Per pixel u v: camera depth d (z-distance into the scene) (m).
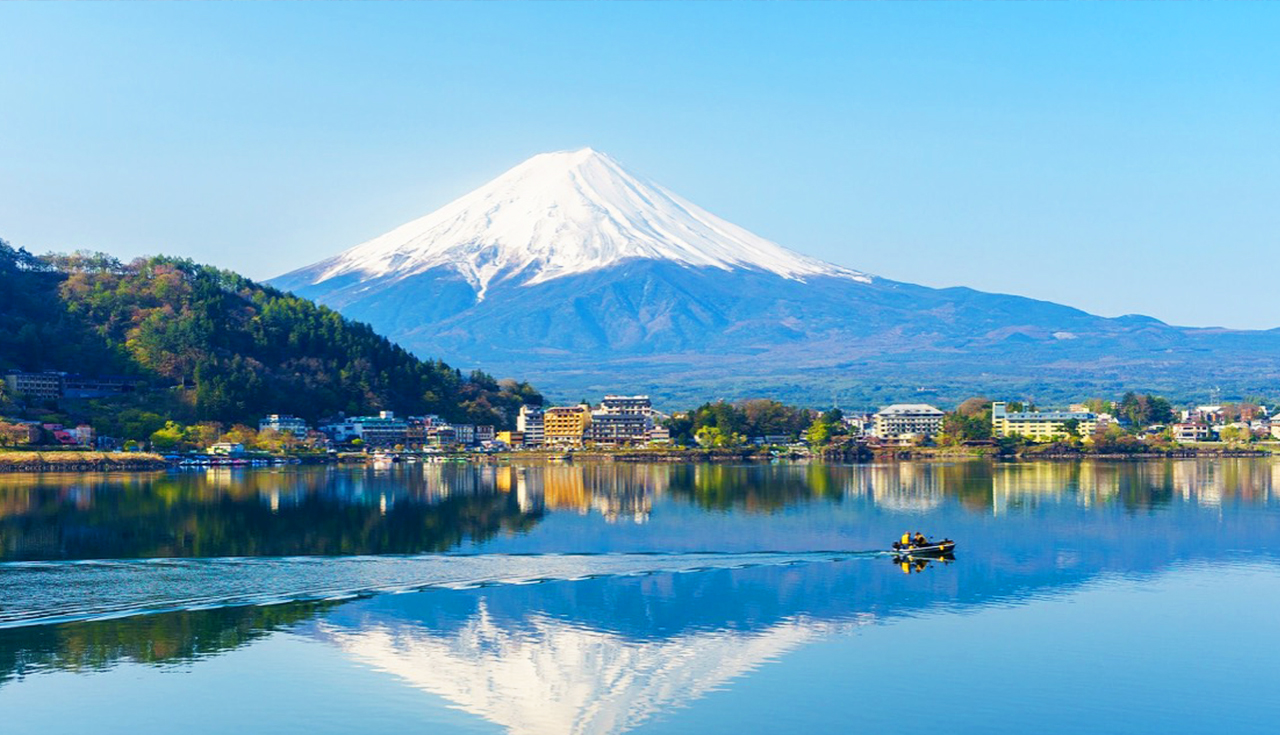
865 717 137.50
